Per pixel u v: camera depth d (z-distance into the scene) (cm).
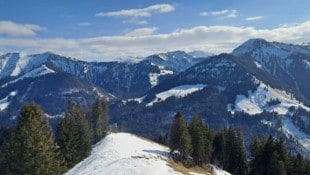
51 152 5362
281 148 10144
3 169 5266
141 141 9069
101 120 13150
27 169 4909
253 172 10625
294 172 10362
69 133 7131
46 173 5088
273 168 9531
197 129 9138
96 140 12769
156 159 6812
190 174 6278
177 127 8325
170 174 5688
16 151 4900
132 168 5391
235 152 11206
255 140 11956
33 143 4928
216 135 11319
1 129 11269
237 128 11550
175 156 8062
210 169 8756
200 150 8912
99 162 6359
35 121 5031
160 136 14362
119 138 8781
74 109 11069
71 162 7050
